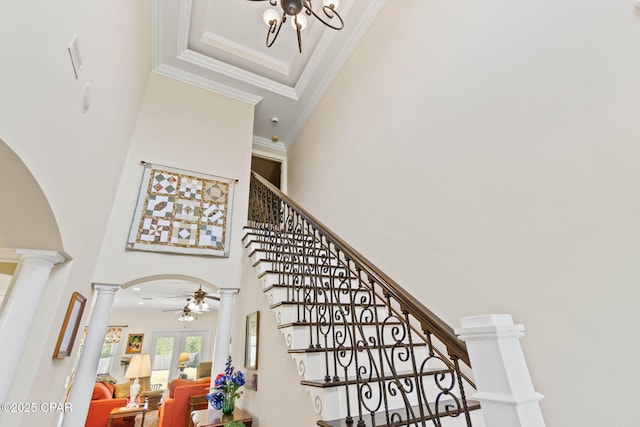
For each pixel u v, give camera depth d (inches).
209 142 181.3
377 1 155.3
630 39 62.7
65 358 99.3
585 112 68.0
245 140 195.5
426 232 105.7
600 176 63.5
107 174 112.9
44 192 58.3
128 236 137.7
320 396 63.6
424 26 123.9
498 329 37.5
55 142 61.1
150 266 137.2
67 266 85.7
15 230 70.1
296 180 234.2
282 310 91.5
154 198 150.7
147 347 397.4
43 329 79.0
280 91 209.9
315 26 178.1
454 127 102.0
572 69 72.0
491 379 36.8
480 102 94.2
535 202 74.6
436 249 100.5
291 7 110.9
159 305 372.8
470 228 90.0
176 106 181.3
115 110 106.9
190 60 184.4
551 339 66.7
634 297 55.5
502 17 92.0
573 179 67.9
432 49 117.6
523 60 83.8
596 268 61.4
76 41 63.0
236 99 205.5
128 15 104.7
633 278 56.0
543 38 79.8
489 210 85.5
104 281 126.0
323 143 196.9
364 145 151.3
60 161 64.9
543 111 76.5
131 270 133.0
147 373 330.0
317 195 192.9
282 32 182.5
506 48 89.2
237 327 142.9
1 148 45.4
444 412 62.6
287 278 107.4
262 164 284.7
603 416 56.7
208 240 153.7
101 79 84.0
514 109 83.7
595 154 64.9
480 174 90.1
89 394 108.8
